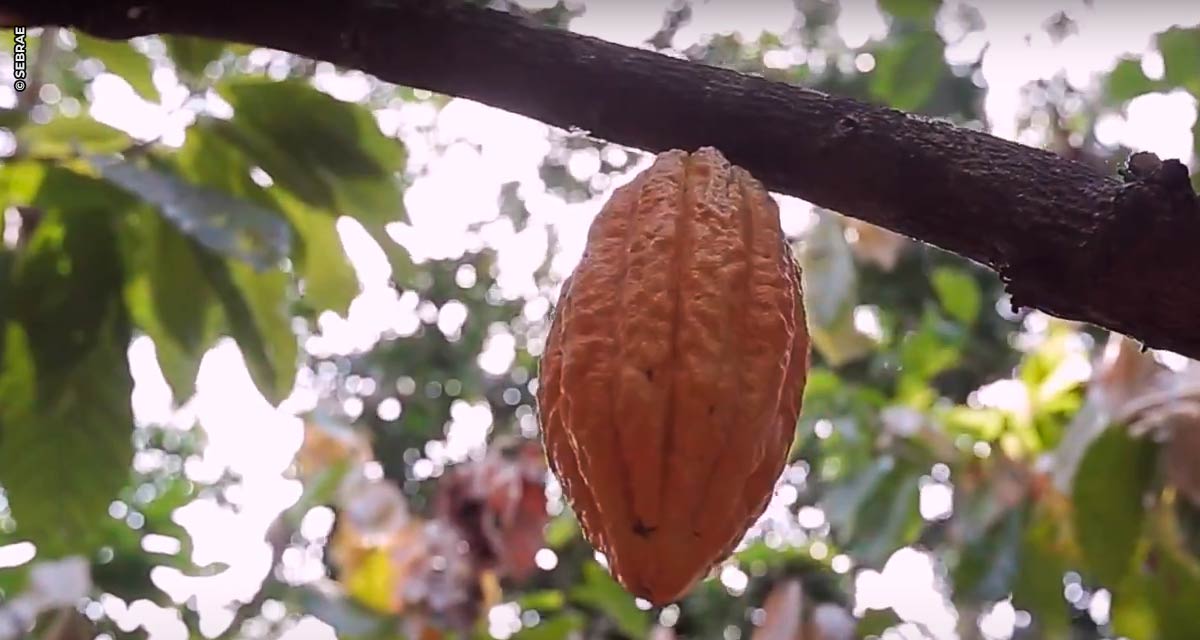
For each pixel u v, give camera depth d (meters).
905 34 1.34
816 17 1.93
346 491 1.57
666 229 0.69
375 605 1.50
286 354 1.01
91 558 1.42
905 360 1.75
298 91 0.94
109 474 0.95
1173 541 1.13
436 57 0.73
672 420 0.66
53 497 0.95
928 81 1.33
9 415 0.94
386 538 1.53
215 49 0.96
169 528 1.53
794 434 0.70
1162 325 0.68
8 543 1.10
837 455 1.72
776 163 0.72
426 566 1.50
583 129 0.74
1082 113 1.72
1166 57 1.24
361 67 0.75
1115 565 1.07
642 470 0.65
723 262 0.68
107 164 0.87
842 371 2.17
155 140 0.95
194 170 0.96
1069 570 1.40
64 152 0.92
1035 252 0.69
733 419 0.66
